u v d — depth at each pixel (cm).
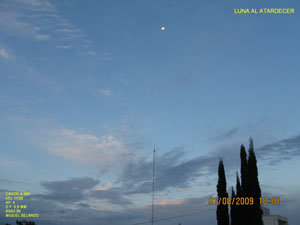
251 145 4559
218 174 4841
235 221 4581
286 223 5884
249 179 4353
